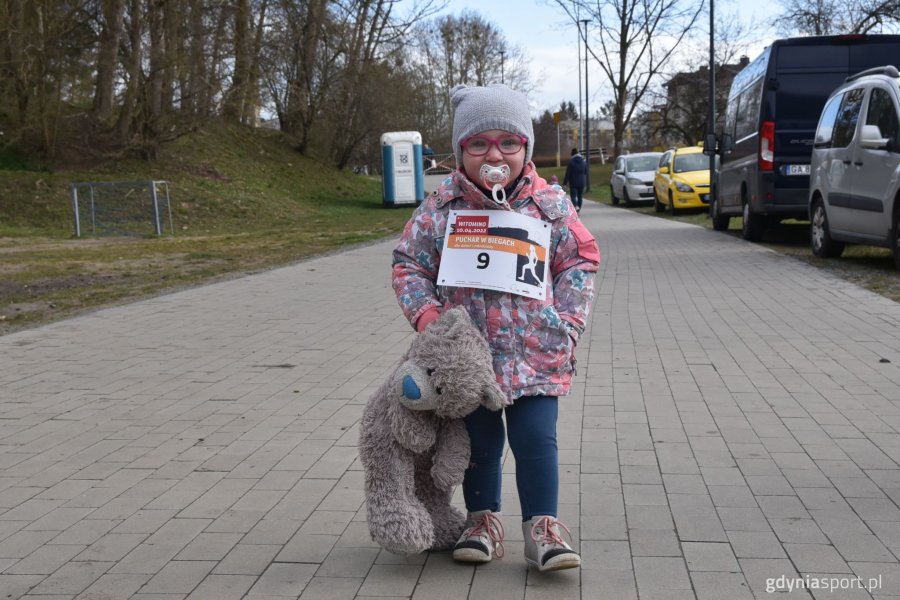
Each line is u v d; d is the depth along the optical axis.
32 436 5.54
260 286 12.48
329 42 36.31
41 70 27.53
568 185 30.73
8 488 4.62
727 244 16.14
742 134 16.66
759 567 3.49
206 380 6.93
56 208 25.34
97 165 28.88
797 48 14.54
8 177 26.16
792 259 13.26
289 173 35.19
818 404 5.74
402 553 3.40
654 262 13.67
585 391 6.27
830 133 12.84
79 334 9.05
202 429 5.61
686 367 6.87
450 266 3.43
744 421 5.44
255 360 7.61
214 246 19.53
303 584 3.46
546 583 3.41
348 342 8.30
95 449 5.25
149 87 29.45
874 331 7.88
